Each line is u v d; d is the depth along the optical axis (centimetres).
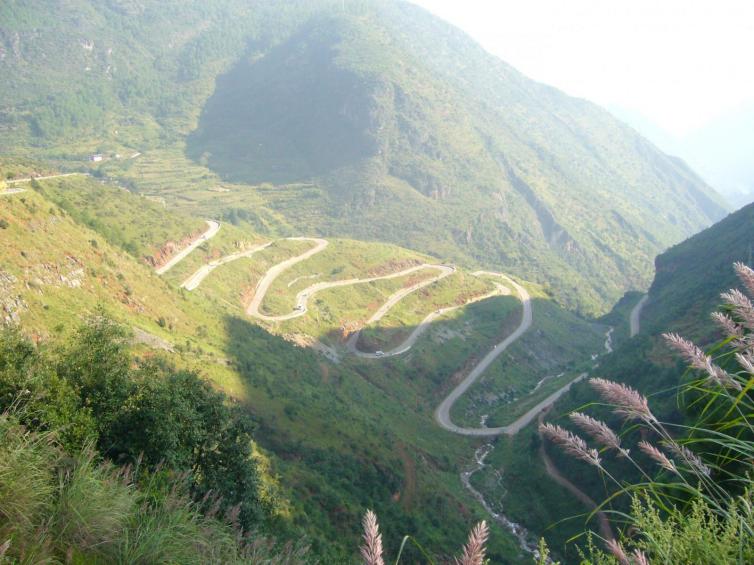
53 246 4653
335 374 8125
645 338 8188
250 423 2253
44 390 1352
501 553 4956
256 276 11606
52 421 1302
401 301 13262
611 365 8300
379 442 5975
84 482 760
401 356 10744
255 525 2008
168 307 5997
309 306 11038
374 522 432
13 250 4019
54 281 4228
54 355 1759
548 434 505
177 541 807
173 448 1712
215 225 12900
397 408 8662
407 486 5338
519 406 9944
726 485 544
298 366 7288
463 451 8169
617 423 4725
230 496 2039
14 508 668
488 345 12750
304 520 3206
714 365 475
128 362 1819
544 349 13675
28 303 3553
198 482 1878
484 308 14288
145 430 1625
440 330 12362
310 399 6019
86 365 1684
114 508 765
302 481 3931
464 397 10406
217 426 2097
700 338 6512
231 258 11662
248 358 6175
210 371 4916
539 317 15025
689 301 9475
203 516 1051
